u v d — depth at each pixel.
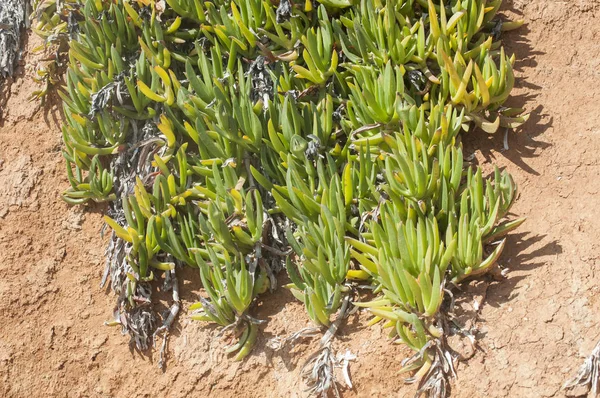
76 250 2.39
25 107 2.53
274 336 2.21
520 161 2.28
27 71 2.56
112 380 2.28
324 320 2.15
